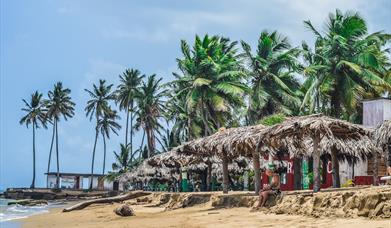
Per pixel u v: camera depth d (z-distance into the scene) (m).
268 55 48.00
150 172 50.06
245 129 22.12
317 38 39.81
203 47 48.53
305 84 41.28
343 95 36.72
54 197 81.62
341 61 35.81
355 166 30.70
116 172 80.56
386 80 38.44
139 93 73.44
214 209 21.45
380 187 14.98
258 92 46.03
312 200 15.48
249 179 39.75
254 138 20.50
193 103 46.09
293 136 20.03
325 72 37.50
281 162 31.89
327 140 21.91
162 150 67.81
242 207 20.33
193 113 56.19
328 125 17.66
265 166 32.09
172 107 63.22
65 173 100.31
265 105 48.34
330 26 38.66
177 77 52.22
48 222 23.92
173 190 52.66
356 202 13.52
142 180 58.88
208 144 23.67
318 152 18.38
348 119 42.28
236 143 21.27
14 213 38.19
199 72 47.00
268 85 48.19
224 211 19.69
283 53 47.16
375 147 20.48
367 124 31.84
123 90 82.94
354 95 36.06
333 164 23.17
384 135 18.38
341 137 21.28
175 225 16.25
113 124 94.94
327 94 37.81
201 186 43.50
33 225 22.25
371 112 31.75
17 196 86.69
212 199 23.91
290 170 31.98
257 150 20.42
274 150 23.16
